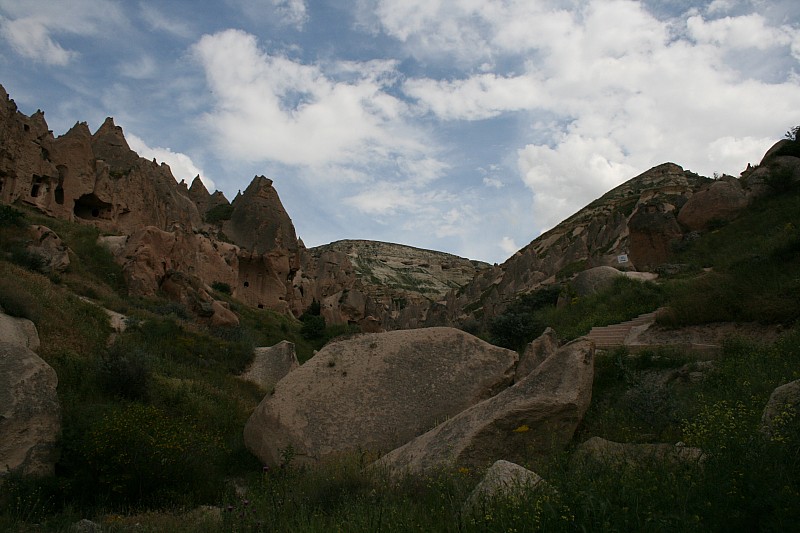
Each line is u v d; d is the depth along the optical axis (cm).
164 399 1500
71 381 1370
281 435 1079
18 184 3522
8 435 912
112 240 3412
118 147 4766
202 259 4591
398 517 568
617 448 733
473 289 6981
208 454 1081
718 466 516
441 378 1125
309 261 7469
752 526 419
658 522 430
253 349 2522
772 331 1280
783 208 2630
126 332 2112
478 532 490
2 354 1006
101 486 904
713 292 1521
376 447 1046
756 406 836
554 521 468
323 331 4472
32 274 2152
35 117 4119
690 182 10069
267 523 653
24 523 732
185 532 680
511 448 826
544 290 2794
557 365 905
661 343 1447
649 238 3127
